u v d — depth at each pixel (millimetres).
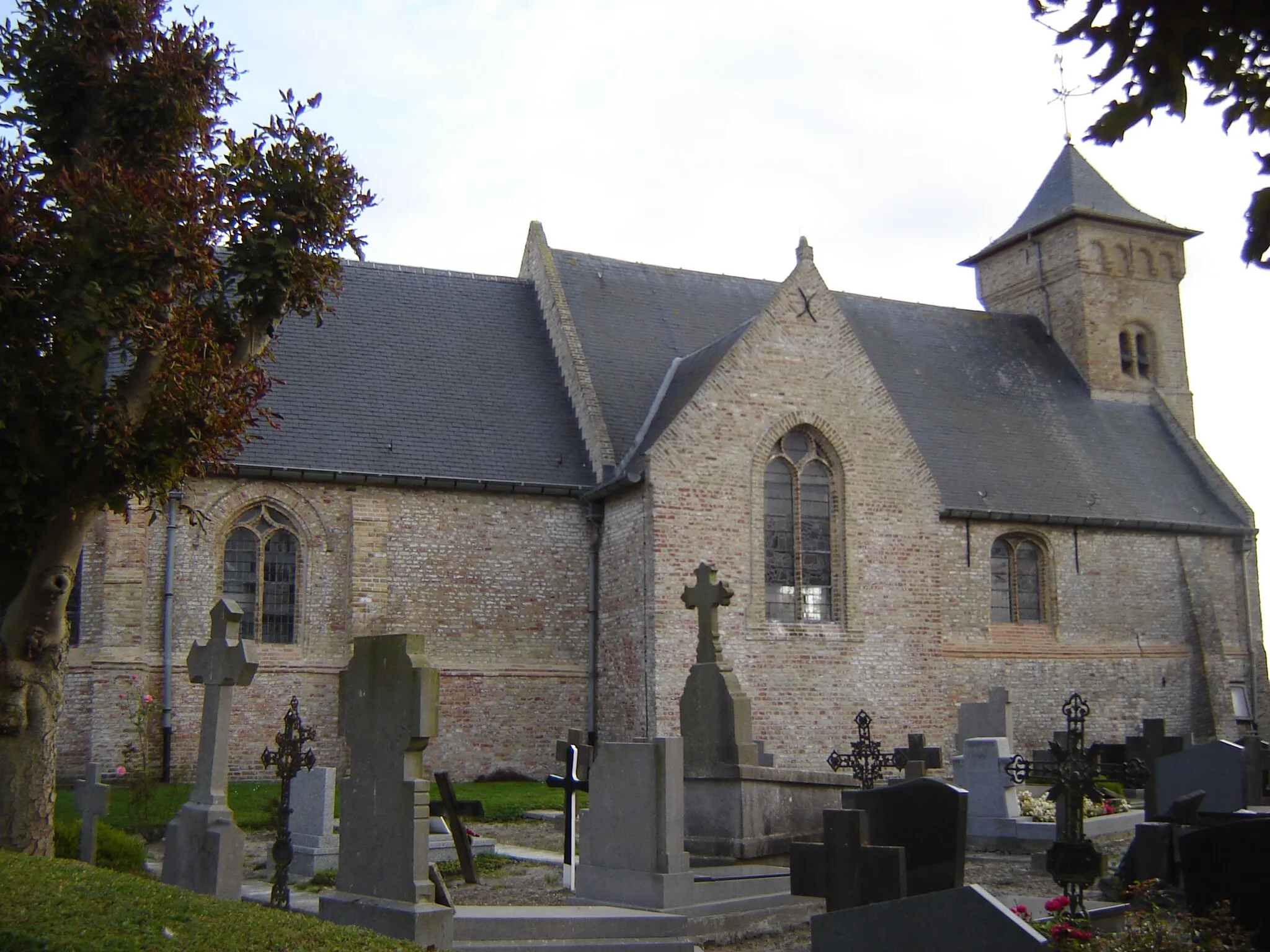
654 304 34406
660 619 26891
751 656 27578
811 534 29047
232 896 13094
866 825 9930
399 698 10789
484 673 28219
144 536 25812
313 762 13555
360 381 29656
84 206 13281
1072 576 35469
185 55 15414
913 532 29828
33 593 13750
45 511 13617
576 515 29594
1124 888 13469
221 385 14156
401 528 28062
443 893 10750
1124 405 41188
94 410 13344
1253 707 38094
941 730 29312
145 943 8359
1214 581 38312
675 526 27312
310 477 27234
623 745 13547
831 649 28422
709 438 27922
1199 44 5914
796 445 29188
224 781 13867
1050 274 42719
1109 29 5969
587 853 13812
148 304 13484
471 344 31969
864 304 39562
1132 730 35469
